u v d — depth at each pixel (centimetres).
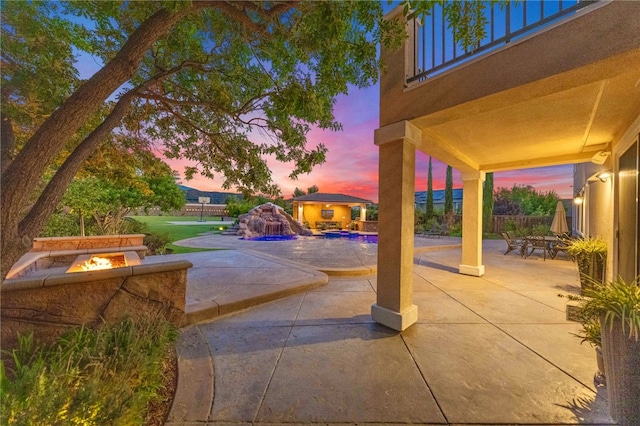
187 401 225
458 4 215
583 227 1073
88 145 221
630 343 187
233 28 311
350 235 2034
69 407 160
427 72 346
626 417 188
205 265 765
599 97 298
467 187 700
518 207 2352
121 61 202
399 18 362
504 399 227
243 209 2753
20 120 274
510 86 258
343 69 305
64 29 290
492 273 711
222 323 390
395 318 362
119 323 282
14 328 249
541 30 240
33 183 176
